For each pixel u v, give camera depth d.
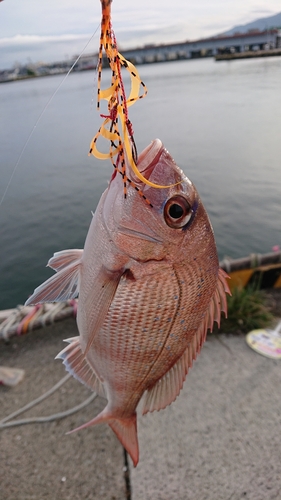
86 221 11.83
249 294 4.68
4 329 4.32
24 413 3.46
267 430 3.09
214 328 4.32
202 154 17.39
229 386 3.53
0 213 12.97
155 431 3.14
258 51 80.38
